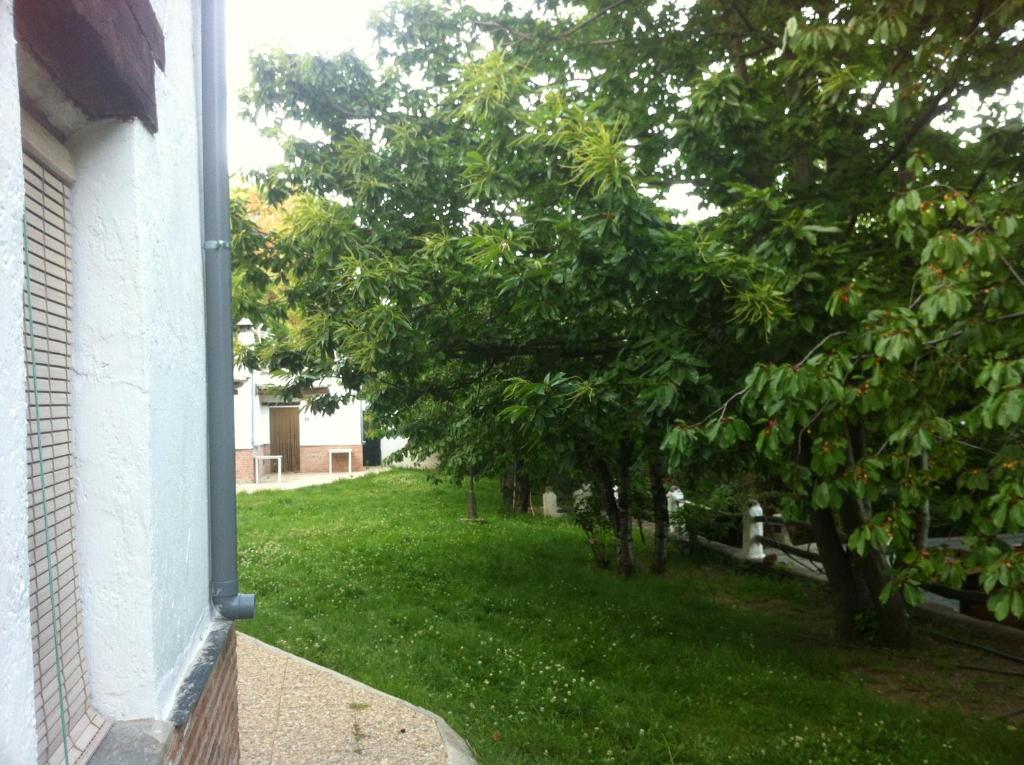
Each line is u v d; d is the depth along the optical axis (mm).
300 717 6145
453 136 10359
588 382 7379
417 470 27500
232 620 4098
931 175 7680
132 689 2633
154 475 2711
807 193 7602
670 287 7000
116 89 2393
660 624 10055
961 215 5074
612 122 7309
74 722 2455
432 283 9227
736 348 7203
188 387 3387
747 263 6465
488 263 7312
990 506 4461
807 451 7656
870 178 7836
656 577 13148
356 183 9969
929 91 7117
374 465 32188
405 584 11414
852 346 5719
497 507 20188
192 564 3404
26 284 2215
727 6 8398
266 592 10547
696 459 7461
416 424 15312
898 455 5129
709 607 11219
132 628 2629
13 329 1523
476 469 16516
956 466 5176
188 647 3275
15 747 1484
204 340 3912
